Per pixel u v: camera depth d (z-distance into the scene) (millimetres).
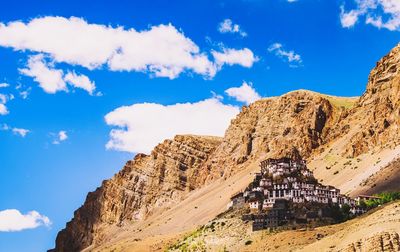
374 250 187000
